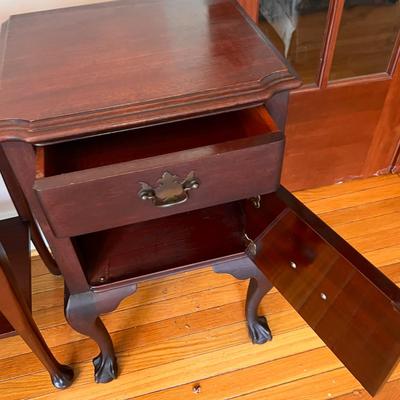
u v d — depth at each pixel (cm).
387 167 151
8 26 78
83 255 88
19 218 107
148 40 72
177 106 59
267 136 61
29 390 104
